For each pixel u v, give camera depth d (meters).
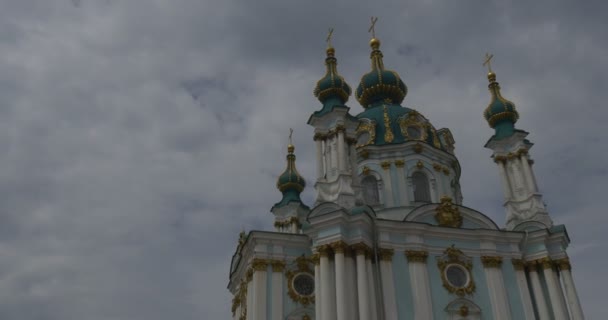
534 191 38.94
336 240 32.25
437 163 42.72
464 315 33.38
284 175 51.56
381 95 47.72
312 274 36.16
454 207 36.78
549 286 35.25
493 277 34.88
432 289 33.81
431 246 35.12
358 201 35.44
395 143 42.28
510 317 33.94
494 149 41.41
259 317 34.22
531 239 36.75
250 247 37.16
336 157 36.09
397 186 40.88
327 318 30.62
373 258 33.50
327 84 39.09
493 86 44.00
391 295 32.59
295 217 49.25
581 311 34.62
